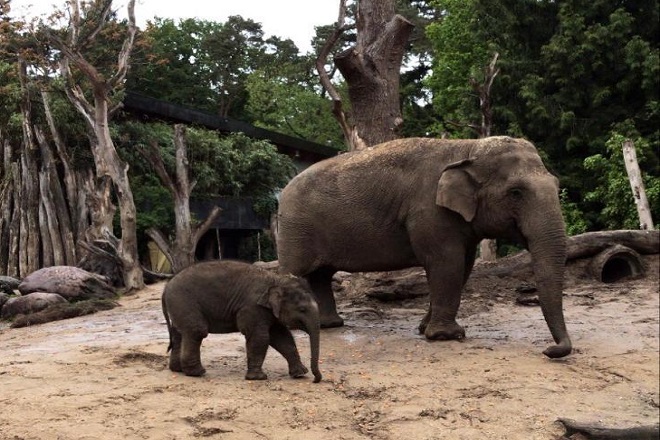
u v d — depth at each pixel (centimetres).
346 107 4341
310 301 686
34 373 712
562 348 766
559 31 2392
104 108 1798
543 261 788
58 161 2180
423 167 879
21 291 1568
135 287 1770
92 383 673
